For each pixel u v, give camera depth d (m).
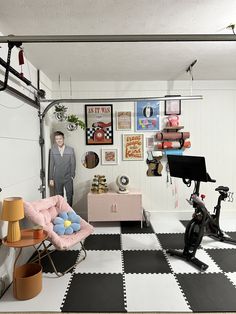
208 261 2.84
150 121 4.40
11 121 2.53
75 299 2.16
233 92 4.41
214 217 3.39
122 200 3.98
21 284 2.14
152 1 1.95
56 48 2.83
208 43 2.77
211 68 3.70
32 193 3.19
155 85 4.35
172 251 3.01
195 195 3.04
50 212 2.97
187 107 4.42
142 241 3.45
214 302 2.11
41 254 2.99
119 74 3.94
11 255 2.44
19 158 2.75
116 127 4.39
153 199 4.47
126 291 2.27
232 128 4.43
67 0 1.92
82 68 3.59
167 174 4.44
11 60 2.62
